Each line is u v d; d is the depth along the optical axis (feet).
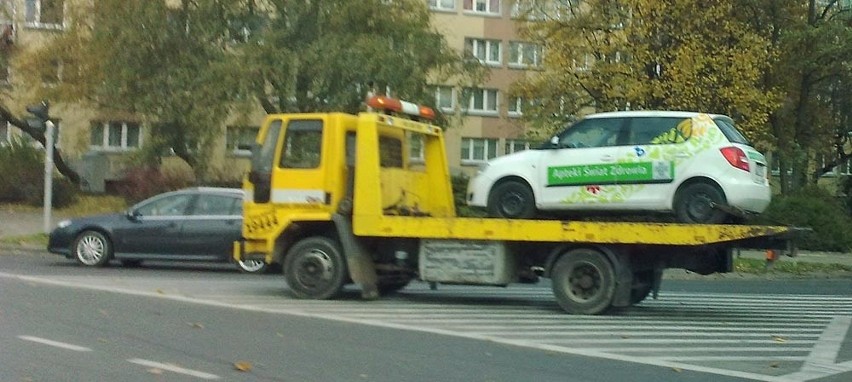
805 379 29.22
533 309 44.37
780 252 40.96
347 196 45.60
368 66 90.94
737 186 40.19
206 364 28.89
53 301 41.98
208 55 94.73
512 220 42.19
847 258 85.92
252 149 46.26
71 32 105.70
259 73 91.66
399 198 46.60
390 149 46.47
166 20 95.25
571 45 104.83
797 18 107.86
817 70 109.81
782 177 114.11
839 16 111.04
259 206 46.21
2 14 116.26
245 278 56.90
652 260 42.24
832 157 131.85
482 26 170.40
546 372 29.09
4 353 29.68
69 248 61.00
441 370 28.91
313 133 45.75
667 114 42.19
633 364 30.81
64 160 129.08
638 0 97.71
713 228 38.99
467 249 43.39
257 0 97.76
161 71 95.20
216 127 93.50
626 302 41.63
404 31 97.76
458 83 105.70
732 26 98.17
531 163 44.16
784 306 50.39
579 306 42.01
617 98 102.01
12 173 110.83
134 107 98.02
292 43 94.22
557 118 108.37
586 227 40.91
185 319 37.96
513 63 171.01
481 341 34.58
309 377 27.45
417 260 45.14
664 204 41.32
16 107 122.62
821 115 121.80
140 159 98.48
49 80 111.75
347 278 45.88
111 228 60.39
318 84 91.71
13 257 67.56
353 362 29.84
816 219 93.61
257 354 30.76
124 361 28.96
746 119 98.84
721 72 96.58
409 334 35.81
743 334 38.47
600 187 42.45
